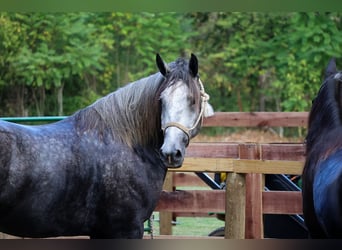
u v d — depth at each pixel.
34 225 6.52
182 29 29.67
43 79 26.34
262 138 24.61
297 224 9.51
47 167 6.39
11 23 25.45
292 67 26.66
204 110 7.10
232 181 8.76
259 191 8.90
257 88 28.88
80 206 6.69
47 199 6.43
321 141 6.90
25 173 6.23
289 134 27.05
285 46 27.42
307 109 27.00
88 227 6.88
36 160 6.33
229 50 28.19
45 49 25.95
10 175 6.16
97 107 7.03
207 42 29.58
